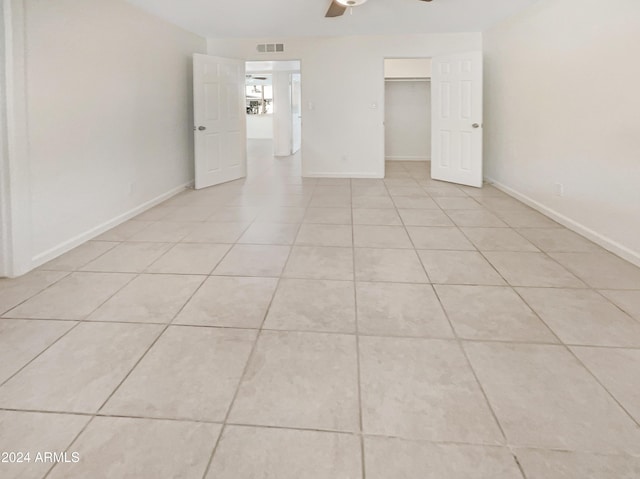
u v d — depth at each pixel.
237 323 2.07
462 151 5.87
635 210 2.85
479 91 5.50
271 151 11.41
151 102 4.63
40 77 2.86
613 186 3.08
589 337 1.92
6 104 2.56
